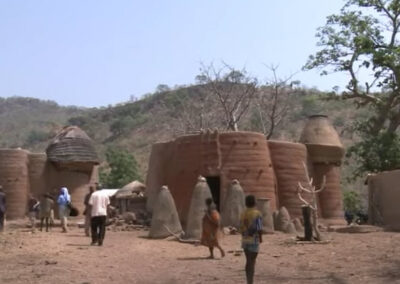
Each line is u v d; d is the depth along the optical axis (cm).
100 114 11469
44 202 2408
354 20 3653
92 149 3372
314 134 3084
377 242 1864
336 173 3131
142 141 9219
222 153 2634
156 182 3009
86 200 2084
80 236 2083
